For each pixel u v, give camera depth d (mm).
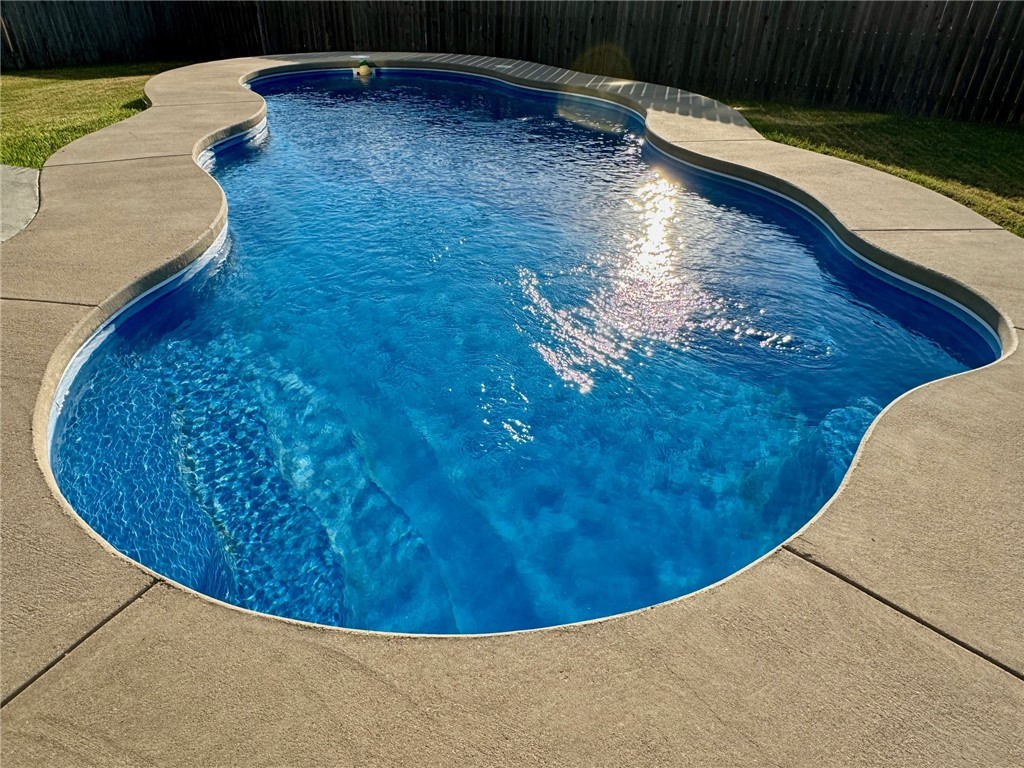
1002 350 4207
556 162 8555
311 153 8703
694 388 4469
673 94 10750
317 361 4609
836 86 10172
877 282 5371
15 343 3752
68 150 7266
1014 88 8836
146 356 4438
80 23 13539
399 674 2111
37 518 2666
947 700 2064
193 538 3223
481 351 4793
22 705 1990
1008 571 2531
